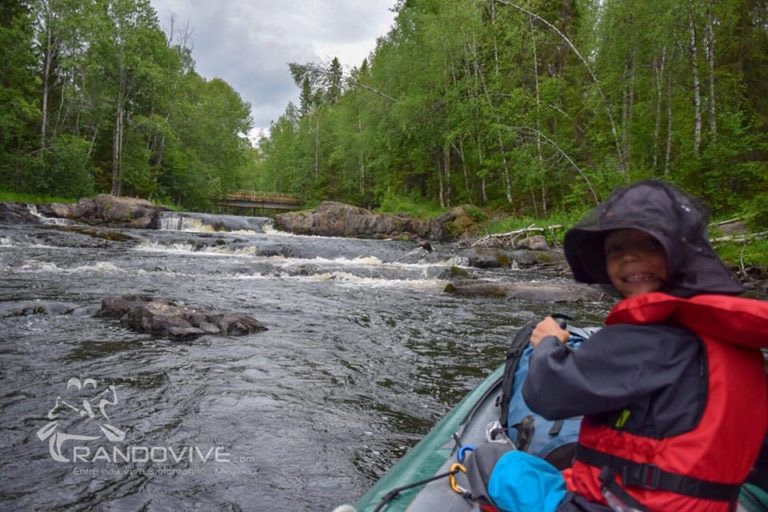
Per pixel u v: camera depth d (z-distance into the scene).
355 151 39.59
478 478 1.64
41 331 5.91
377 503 1.88
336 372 5.15
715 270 1.31
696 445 1.19
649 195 1.34
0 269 10.61
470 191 31.47
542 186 25.16
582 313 9.03
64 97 31.30
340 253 17.36
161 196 39.81
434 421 4.14
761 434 1.26
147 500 2.87
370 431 3.88
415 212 31.95
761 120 18.89
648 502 1.23
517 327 7.58
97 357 5.11
